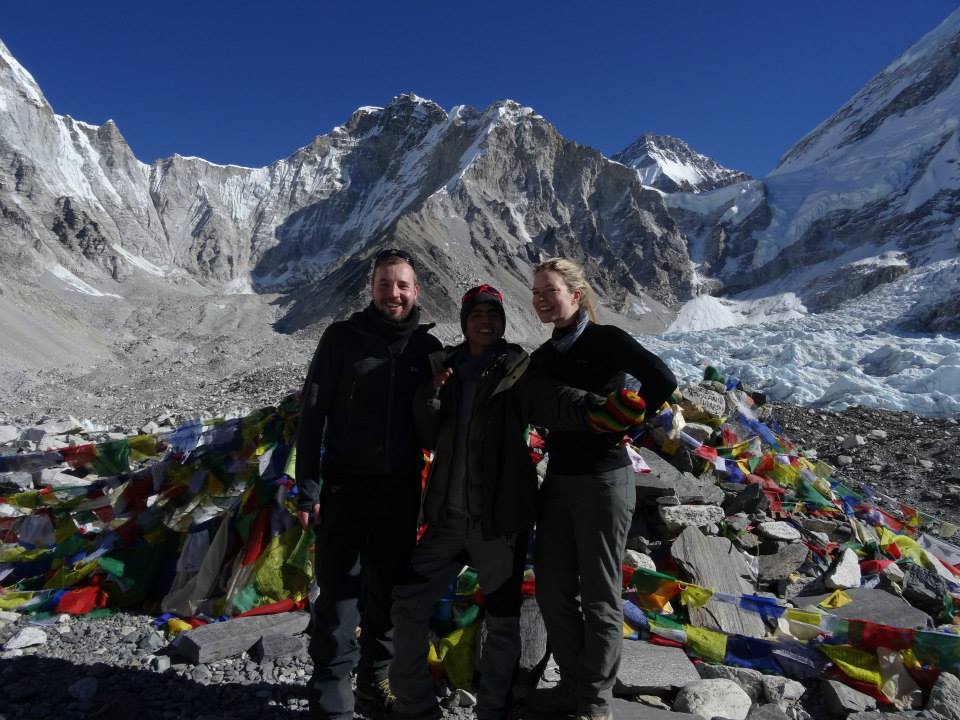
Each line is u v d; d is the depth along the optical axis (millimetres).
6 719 3105
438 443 3207
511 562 3094
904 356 32375
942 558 6688
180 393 27047
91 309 130875
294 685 3531
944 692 3514
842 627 3916
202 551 4539
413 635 3064
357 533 3121
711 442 6277
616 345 2998
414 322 3318
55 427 11250
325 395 3209
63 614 4348
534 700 3393
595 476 3033
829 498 6441
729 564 4539
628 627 4035
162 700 3350
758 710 3332
